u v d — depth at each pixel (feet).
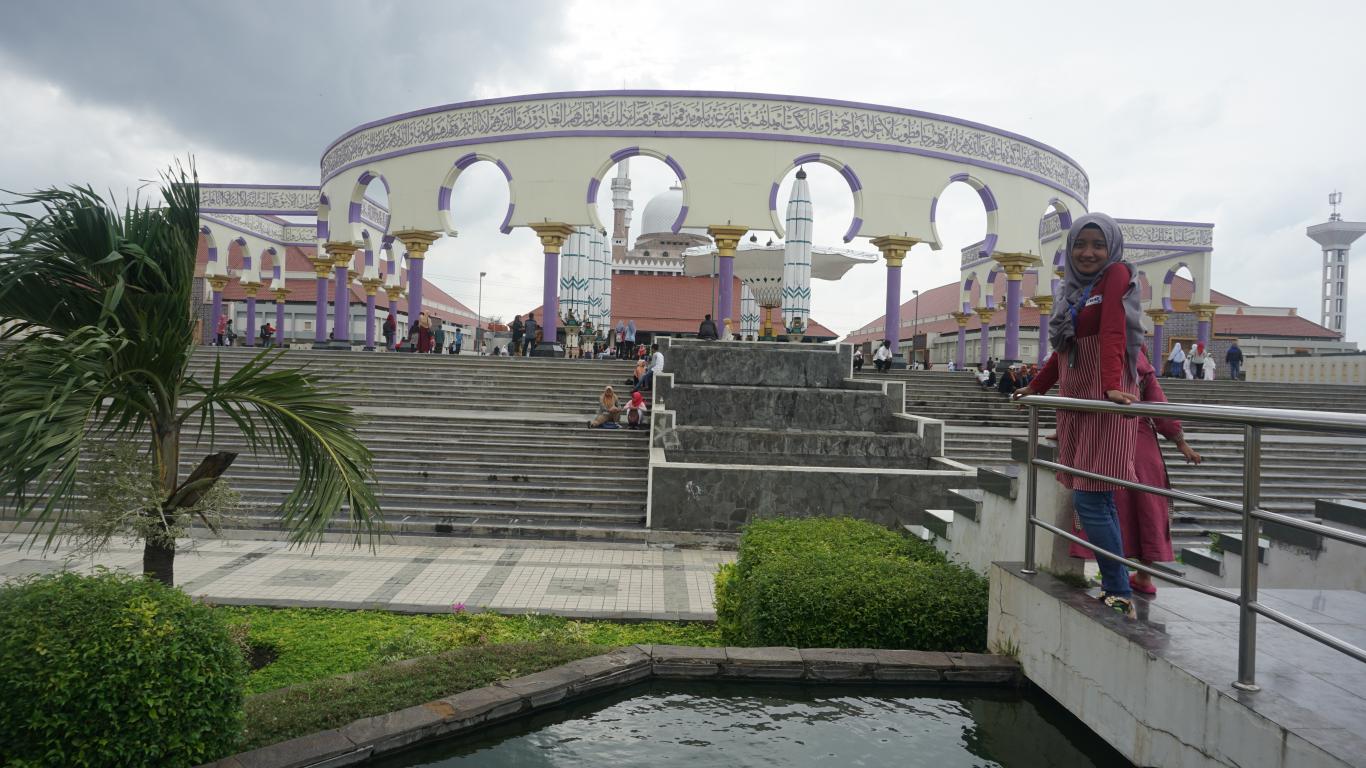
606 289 108.17
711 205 72.90
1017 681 15.96
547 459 46.03
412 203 79.87
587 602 26.48
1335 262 168.25
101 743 11.84
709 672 17.08
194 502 18.92
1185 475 44.21
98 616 12.50
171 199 18.30
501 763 14.02
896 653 16.88
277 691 15.72
